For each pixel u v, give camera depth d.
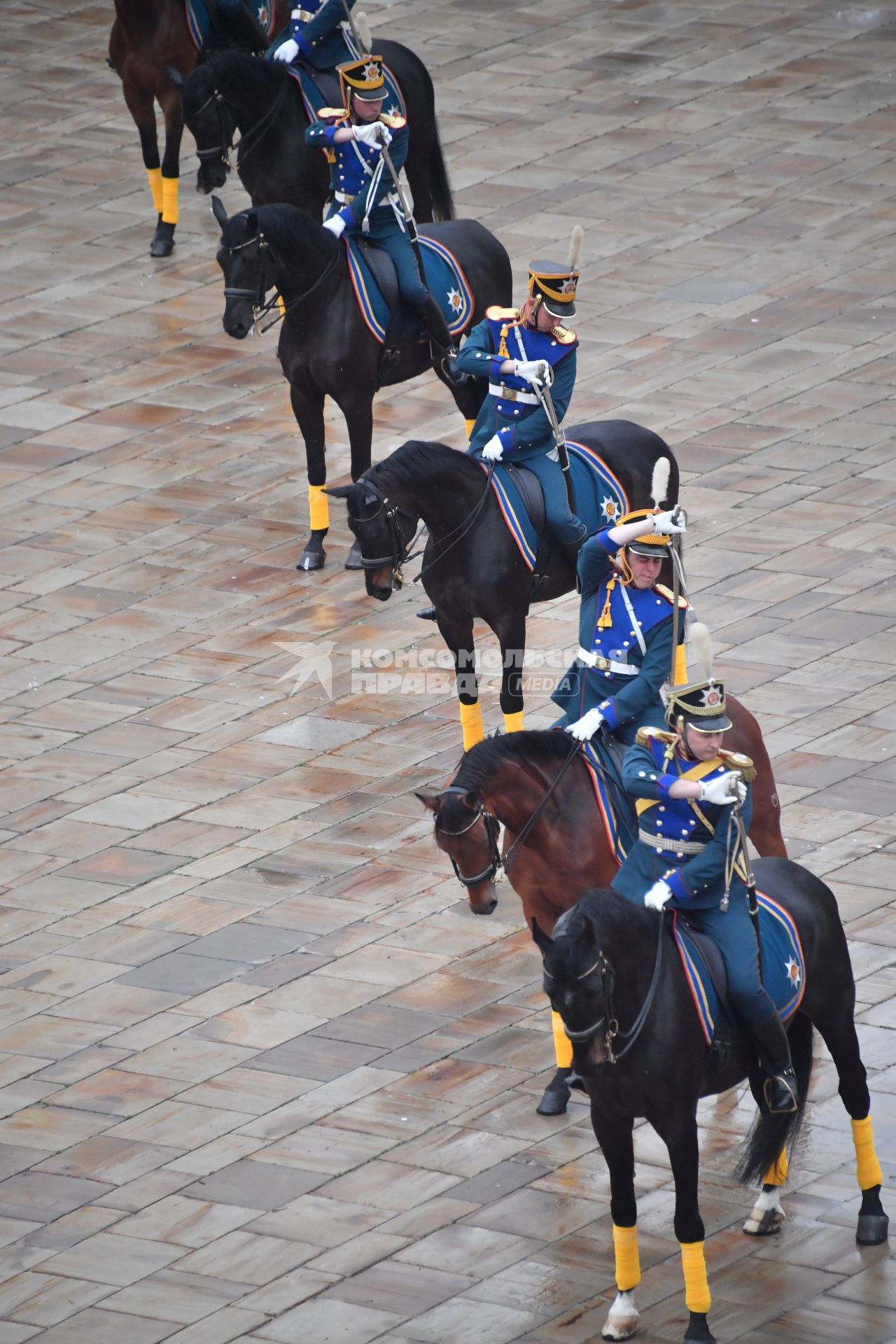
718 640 22.31
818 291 29.88
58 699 22.25
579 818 15.41
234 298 22.64
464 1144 15.94
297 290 22.97
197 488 26.25
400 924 18.69
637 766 13.81
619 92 36.94
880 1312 13.84
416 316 23.64
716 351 28.36
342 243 23.22
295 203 27.44
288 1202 15.38
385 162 22.97
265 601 23.92
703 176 33.53
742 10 40.69
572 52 38.84
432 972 18.02
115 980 18.06
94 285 31.52
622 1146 13.55
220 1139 16.11
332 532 25.31
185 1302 14.36
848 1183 15.22
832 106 35.91
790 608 22.86
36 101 38.25
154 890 19.25
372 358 23.23
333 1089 16.61
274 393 28.55
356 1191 15.46
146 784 20.83
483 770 15.15
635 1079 13.25
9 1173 15.83
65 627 23.52
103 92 38.62
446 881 19.27
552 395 19.36
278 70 26.98
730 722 15.17
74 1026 17.52
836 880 18.64
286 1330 14.03
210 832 20.06
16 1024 17.56
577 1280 14.38
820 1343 13.54
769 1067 13.72
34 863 19.70
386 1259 14.70
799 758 20.36
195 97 26.72
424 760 21.00
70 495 26.14
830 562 23.69
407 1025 17.36
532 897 15.77
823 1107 16.05
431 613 20.28
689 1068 13.34
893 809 19.59
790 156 34.06
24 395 28.50
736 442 26.16
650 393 27.31
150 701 22.16
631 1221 13.64
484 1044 17.08
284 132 27.06
